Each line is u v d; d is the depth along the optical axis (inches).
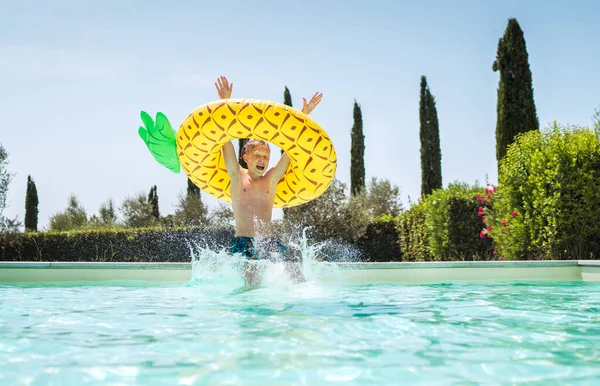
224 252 163.8
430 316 110.3
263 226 167.0
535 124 535.8
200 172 175.6
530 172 281.6
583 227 259.6
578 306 127.8
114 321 104.3
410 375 62.8
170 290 175.6
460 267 218.4
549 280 215.8
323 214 463.8
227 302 133.8
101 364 68.6
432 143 770.8
